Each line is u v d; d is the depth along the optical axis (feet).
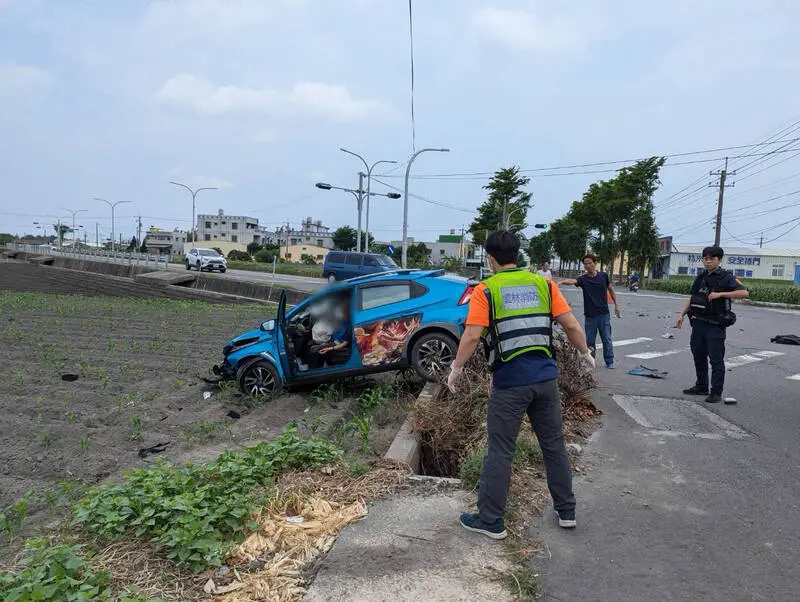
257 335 27.63
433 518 12.86
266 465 15.03
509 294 12.19
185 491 13.39
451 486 14.51
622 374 30.40
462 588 10.29
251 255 335.26
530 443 16.61
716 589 10.58
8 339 40.86
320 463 15.70
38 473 17.90
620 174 198.39
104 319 54.08
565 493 12.62
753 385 27.96
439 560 11.18
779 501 14.37
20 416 23.13
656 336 47.57
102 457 19.01
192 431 21.67
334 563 11.07
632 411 22.82
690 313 25.05
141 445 20.33
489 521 12.02
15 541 13.14
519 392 11.97
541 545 12.02
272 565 10.97
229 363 27.66
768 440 19.20
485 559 11.23
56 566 10.02
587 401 22.31
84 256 162.81
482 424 18.93
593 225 224.12
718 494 14.79
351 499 13.73
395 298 26.50
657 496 14.62
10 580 9.95
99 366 32.42
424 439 19.86
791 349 40.73
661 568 11.25
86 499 13.34
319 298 26.73
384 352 26.04
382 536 12.07
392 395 26.66
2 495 16.30
